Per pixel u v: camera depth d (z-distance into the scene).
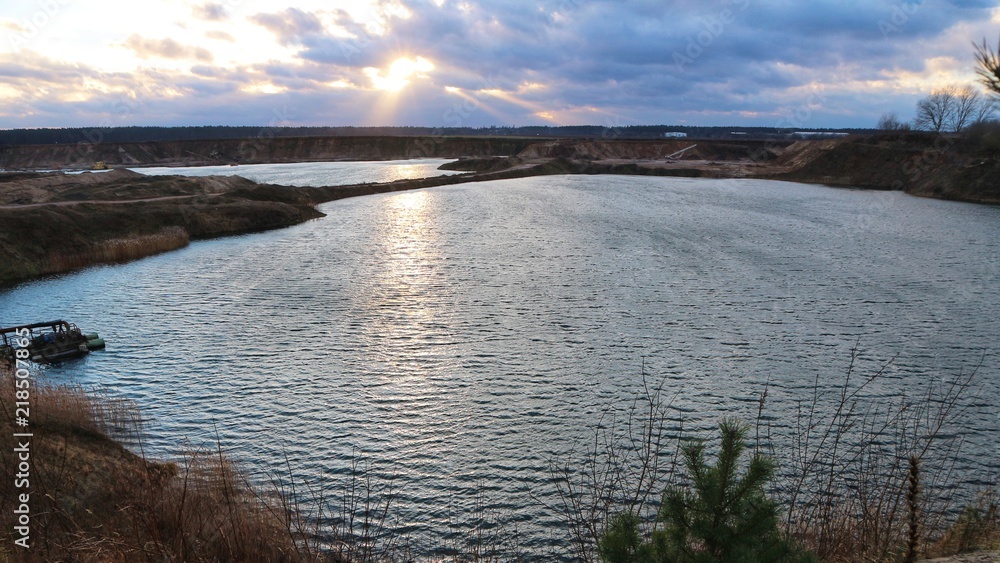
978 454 19.08
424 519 16.48
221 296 41.62
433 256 54.41
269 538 10.67
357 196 105.75
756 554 5.45
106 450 16.70
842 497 15.47
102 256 54.41
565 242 60.47
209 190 95.31
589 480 18.17
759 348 30.06
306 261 53.19
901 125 140.38
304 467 19.41
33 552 9.01
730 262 50.62
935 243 58.91
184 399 24.80
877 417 22.12
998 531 9.73
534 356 29.33
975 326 33.22
